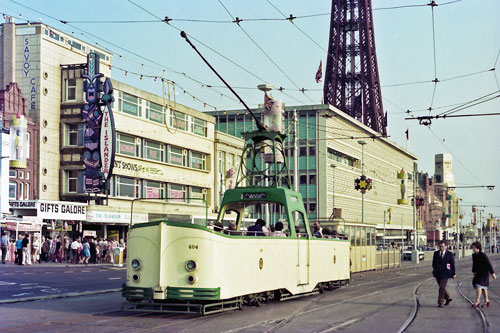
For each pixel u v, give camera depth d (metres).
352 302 19.23
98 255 45.50
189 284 14.34
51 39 54.72
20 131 50.12
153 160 58.66
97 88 51.94
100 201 51.88
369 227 42.72
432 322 14.62
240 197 18.72
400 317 15.49
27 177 51.22
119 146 54.66
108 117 51.09
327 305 18.14
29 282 25.41
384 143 124.81
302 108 91.69
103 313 15.45
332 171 93.62
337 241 23.48
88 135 51.88
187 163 65.06
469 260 83.12
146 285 14.58
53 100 54.50
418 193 153.00
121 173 54.50
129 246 14.91
